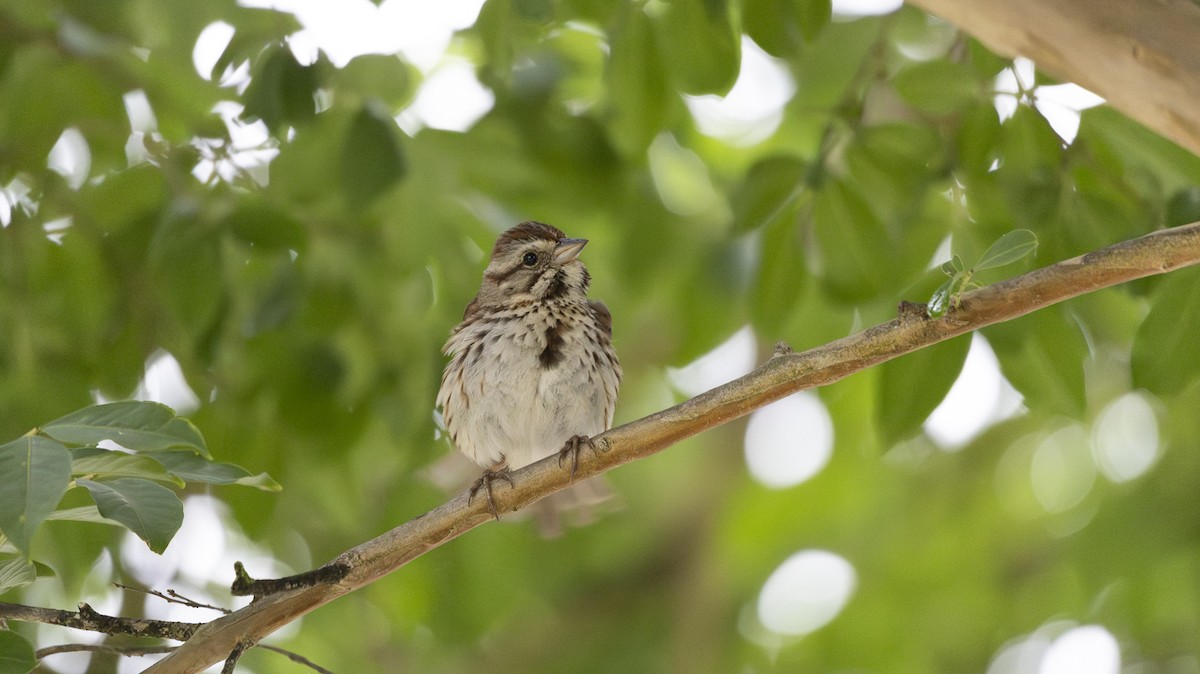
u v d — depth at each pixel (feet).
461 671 61.16
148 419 20.62
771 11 32.83
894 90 32.99
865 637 56.44
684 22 33.53
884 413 31.86
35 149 40.42
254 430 40.68
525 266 38.29
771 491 58.54
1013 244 23.03
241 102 35.94
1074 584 54.13
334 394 39.96
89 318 41.16
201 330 36.04
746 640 59.21
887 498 57.72
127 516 20.18
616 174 44.42
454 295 42.63
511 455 37.40
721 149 51.24
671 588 62.39
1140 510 50.60
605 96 45.27
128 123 41.01
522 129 43.57
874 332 24.93
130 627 24.02
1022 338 32.50
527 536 53.93
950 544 57.36
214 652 24.68
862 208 33.32
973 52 32.12
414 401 41.34
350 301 40.22
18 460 18.34
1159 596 50.19
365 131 34.01
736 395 25.89
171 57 42.04
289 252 39.04
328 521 45.80
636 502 62.69
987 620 56.18
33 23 40.45
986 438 57.16
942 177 33.71
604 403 37.50
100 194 40.32
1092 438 53.11
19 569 22.59
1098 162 32.55
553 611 60.90
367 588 49.01
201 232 36.22
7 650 21.79
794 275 34.81
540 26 36.45
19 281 40.55
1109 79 25.70
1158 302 30.48
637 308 46.44
